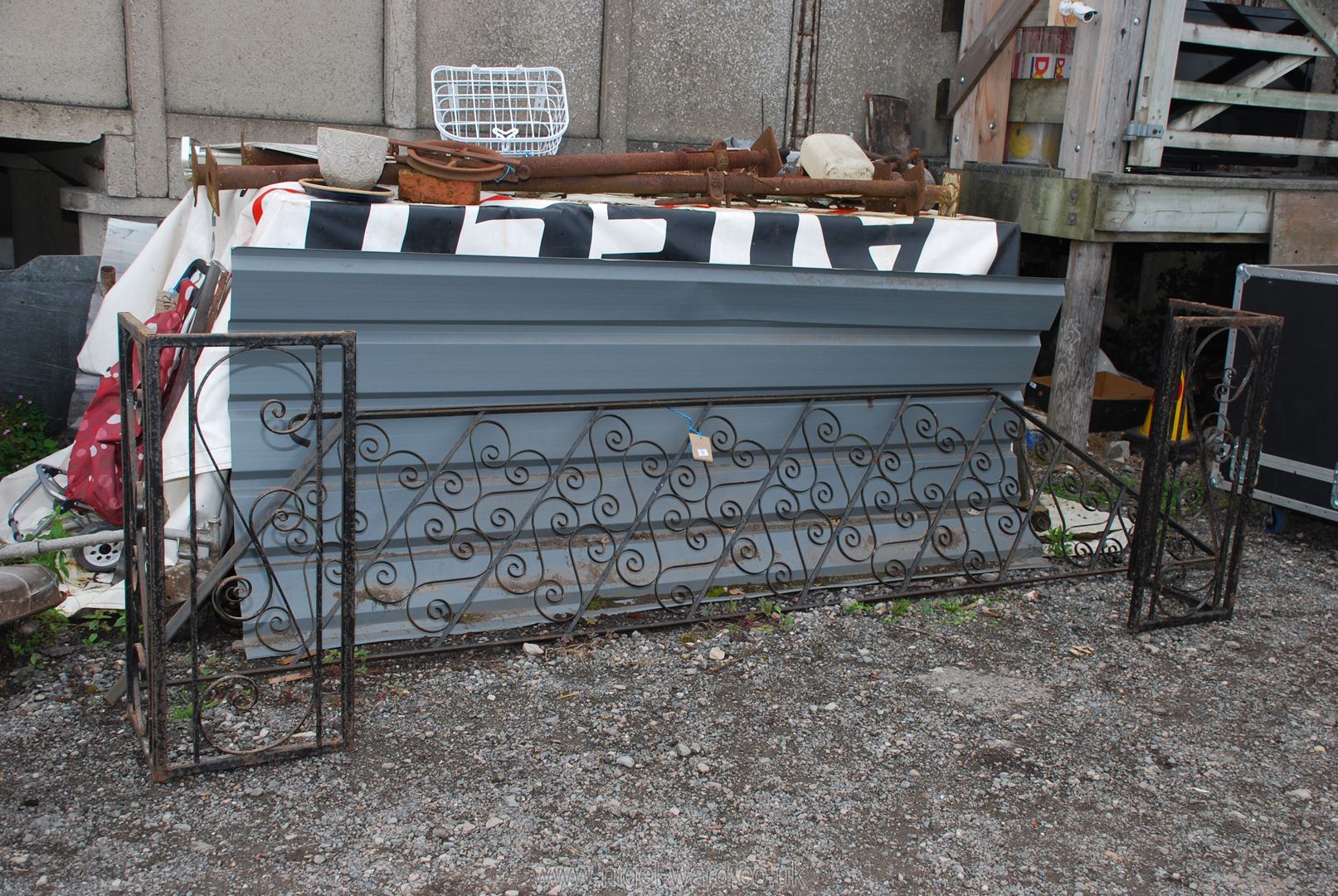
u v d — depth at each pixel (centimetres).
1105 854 298
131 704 327
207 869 271
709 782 319
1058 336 628
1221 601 465
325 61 598
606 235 409
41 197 681
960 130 666
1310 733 365
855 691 377
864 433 481
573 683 372
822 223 445
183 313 412
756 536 459
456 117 568
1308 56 648
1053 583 480
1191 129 622
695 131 695
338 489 391
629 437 435
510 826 294
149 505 280
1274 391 545
